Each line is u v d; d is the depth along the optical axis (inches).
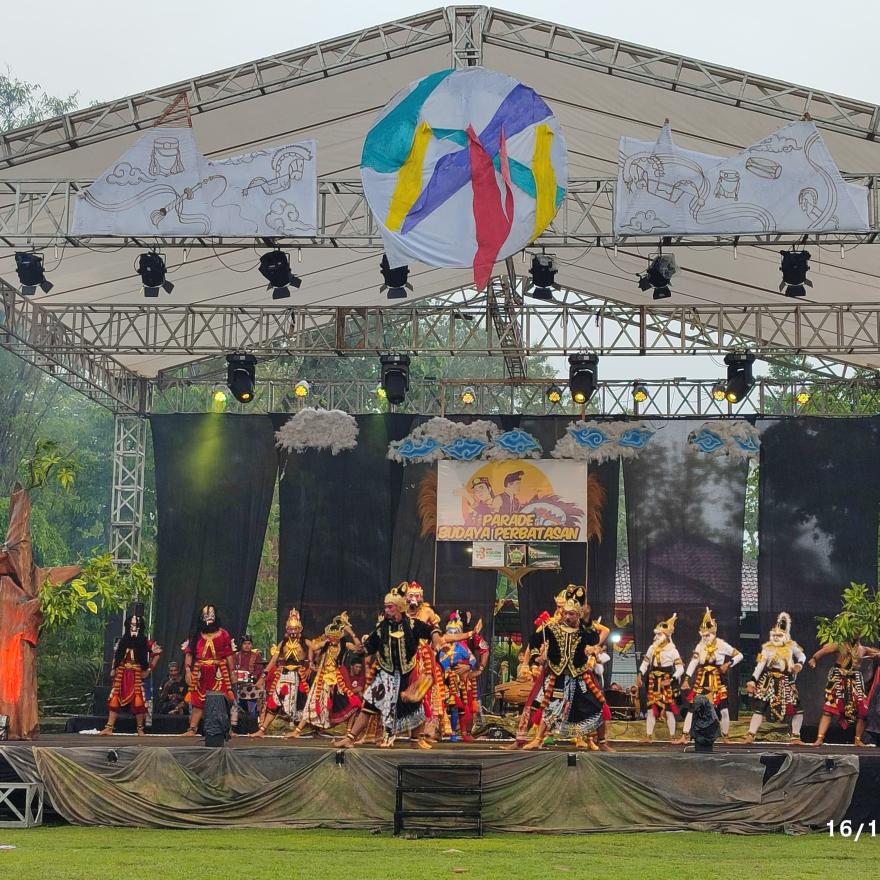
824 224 504.1
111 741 496.7
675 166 514.0
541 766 425.1
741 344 756.6
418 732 456.8
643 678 576.1
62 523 1131.3
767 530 729.6
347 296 743.7
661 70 519.2
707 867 338.0
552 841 397.7
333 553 744.3
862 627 547.5
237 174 521.3
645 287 591.5
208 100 531.2
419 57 535.5
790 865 344.5
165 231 520.7
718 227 509.4
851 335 748.6
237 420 758.5
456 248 509.4
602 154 612.4
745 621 850.8
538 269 606.9
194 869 323.0
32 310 695.1
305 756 432.5
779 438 735.1
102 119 531.5
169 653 739.4
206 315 751.7
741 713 778.8
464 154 511.5
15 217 544.4
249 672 695.1
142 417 797.9
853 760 430.3
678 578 728.3
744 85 514.0
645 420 743.7
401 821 410.6
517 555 737.0
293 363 1214.3
